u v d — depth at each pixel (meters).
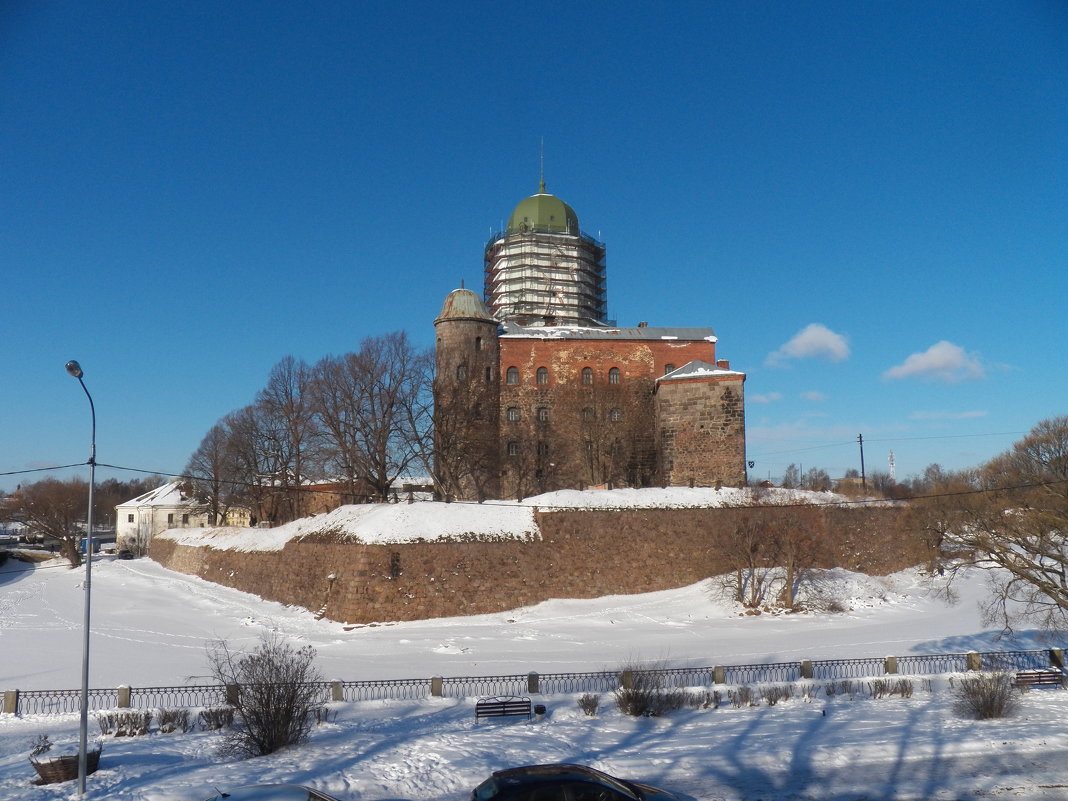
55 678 30.80
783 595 44.53
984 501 34.47
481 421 65.25
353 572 44.03
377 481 58.47
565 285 84.06
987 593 47.28
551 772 13.11
